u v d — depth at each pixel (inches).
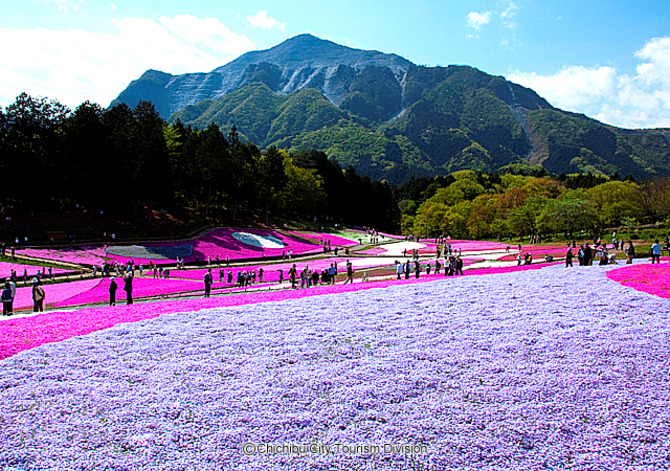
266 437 356.2
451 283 1041.5
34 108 2699.3
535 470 316.5
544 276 1083.9
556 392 425.4
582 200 3452.3
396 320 690.8
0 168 2466.8
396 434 361.1
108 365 506.6
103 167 2819.9
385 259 2532.0
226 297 1003.3
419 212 5428.2
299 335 614.5
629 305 715.4
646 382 442.3
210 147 3590.1
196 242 2812.5
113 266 2026.3
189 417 386.6
